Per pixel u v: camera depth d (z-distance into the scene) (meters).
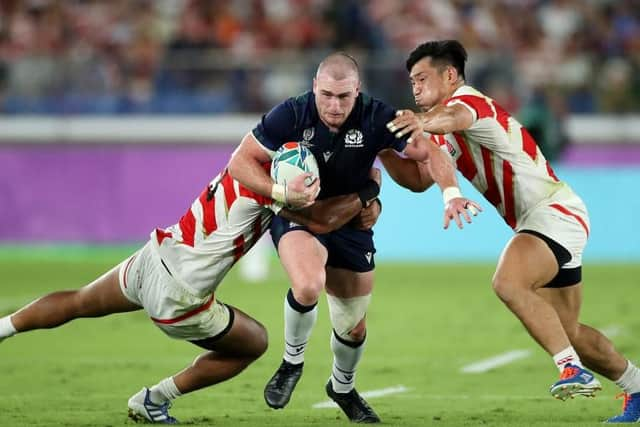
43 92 68.00
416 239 61.19
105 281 20.86
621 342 34.41
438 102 22.20
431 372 29.45
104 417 22.42
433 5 75.00
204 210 20.27
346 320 21.70
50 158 64.62
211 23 72.81
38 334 36.91
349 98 19.77
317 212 20.75
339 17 73.00
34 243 64.00
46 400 24.84
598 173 61.09
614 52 74.31
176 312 20.38
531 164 21.31
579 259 21.39
